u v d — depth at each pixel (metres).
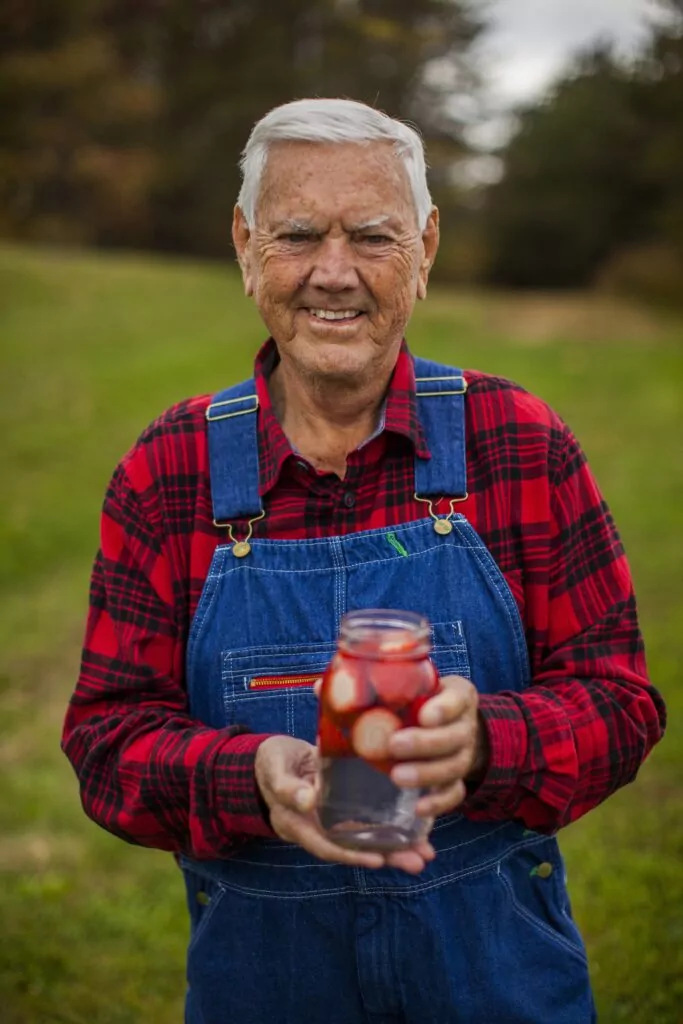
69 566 6.91
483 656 1.57
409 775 1.24
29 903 3.35
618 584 1.62
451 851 1.55
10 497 8.02
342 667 1.27
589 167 24.56
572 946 1.63
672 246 21.89
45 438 9.34
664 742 3.97
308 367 1.55
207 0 30.33
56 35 29.17
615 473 7.94
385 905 1.52
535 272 25.91
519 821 1.54
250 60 29.92
